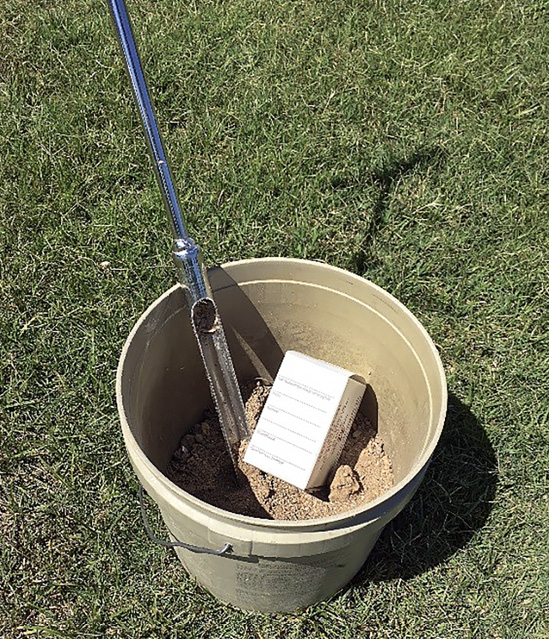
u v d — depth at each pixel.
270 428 1.33
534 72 2.60
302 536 1.01
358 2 2.86
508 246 2.03
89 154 2.18
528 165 2.24
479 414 1.68
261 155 2.21
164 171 1.12
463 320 1.87
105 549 1.46
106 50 2.56
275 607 1.35
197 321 1.28
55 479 1.56
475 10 2.87
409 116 2.40
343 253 1.99
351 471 1.40
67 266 1.91
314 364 1.32
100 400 1.66
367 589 1.43
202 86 2.45
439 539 1.49
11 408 1.65
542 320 1.85
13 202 2.04
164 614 1.39
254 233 2.01
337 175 2.17
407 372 1.33
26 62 2.49
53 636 1.35
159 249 1.95
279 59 2.56
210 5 2.80
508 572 1.46
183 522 1.07
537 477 1.58
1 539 1.47
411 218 2.09
